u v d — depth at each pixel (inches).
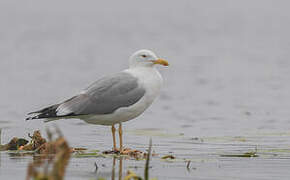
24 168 396.2
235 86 975.0
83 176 376.8
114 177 375.9
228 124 645.9
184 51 1573.6
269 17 2699.3
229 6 3307.1
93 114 469.1
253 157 451.5
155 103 815.1
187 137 554.9
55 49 1608.0
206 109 763.4
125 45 1734.7
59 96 854.5
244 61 1347.2
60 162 335.9
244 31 2159.2
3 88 932.0
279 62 1316.4
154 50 1598.2
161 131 595.8
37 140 469.7
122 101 466.3
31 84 981.2
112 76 479.5
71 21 2568.9
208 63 1311.5
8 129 591.8
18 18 2650.1
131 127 625.3
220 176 383.9
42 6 3395.7
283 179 376.8
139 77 475.5
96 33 2098.9
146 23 2461.9
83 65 1273.4
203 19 2623.0
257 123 655.1
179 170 401.4
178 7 3344.0
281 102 812.6
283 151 475.5
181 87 968.9
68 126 614.9
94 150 473.7
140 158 443.2
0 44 1695.4
